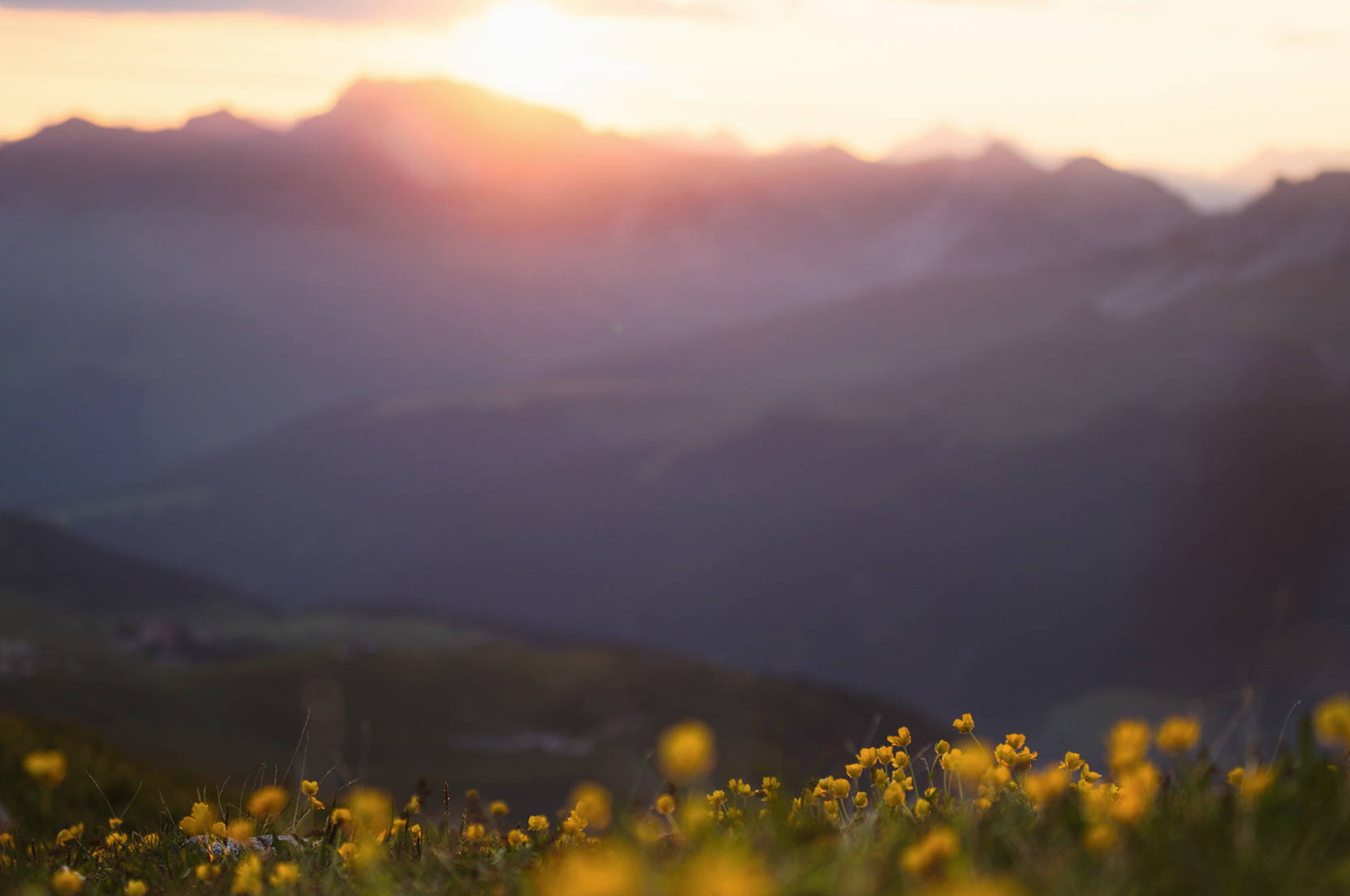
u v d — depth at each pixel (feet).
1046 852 9.86
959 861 9.51
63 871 14.07
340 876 13.15
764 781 13.53
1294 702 10.96
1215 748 11.07
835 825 12.28
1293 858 9.11
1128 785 10.66
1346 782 10.17
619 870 7.96
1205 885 8.92
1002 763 13.83
